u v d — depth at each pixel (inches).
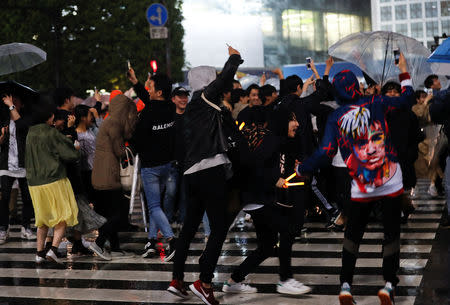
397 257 204.7
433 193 479.2
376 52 328.8
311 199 377.1
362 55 329.1
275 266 281.3
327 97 306.0
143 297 239.1
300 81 304.2
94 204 363.6
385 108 202.4
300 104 295.6
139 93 292.2
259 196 227.1
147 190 299.3
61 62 1019.3
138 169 357.4
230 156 223.5
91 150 362.0
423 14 2933.1
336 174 317.4
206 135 218.5
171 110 296.0
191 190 226.4
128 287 255.0
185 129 224.1
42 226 306.2
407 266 269.4
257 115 307.3
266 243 234.4
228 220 228.2
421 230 350.3
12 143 368.5
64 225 298.5
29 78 984.9
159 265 293.3
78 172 314.8
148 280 265.3
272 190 228.1
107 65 1044.5
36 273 286.0
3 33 957.8
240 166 225.3
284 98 300.0
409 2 2933.1
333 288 241.9
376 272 263.4
